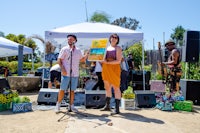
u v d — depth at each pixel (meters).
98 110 6.26
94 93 6.62
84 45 10.96
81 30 8.17
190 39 8.12
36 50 29.77
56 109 5.91
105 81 5.97
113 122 4.99
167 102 6.52
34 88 10.32
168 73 7.27
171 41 7.29
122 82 8.25
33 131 4.32
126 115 5.73
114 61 5.72
